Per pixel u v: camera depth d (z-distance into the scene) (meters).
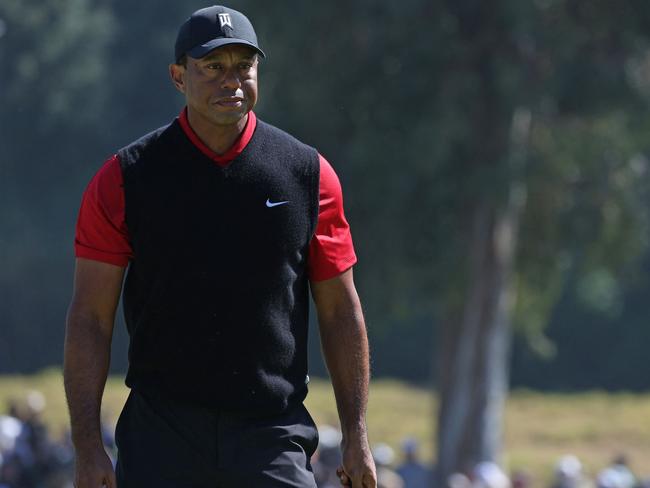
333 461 47.62
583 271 63.84
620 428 87.56
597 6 56.91
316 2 55.22
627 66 57.06
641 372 115.62
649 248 108.50
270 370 11.21
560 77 55.94
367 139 55.22
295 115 56.75
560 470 52.78
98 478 10.95
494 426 60.06
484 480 47.41
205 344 11.08
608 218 61.78
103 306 11.23
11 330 118.25
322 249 11.54
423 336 116.94
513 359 117.38
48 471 45.75
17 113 116.31
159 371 11.21
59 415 84.62
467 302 58.47
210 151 11.15
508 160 55.75
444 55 54.88
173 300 11.08
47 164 118.19
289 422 11.34
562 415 94.62
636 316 116.50
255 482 11.08
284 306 11.28
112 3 121.56
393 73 55.56
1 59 116.62
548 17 56.97
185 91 11.19
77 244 11.26
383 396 101.62
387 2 54.88
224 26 10.90
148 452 11.13
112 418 72.19
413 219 56.75
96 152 119.44
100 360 11.18
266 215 11.13
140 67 120.50
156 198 11.08
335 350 11.73
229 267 11.05
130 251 11.23
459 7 55.66
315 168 11.43
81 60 117.38
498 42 55.75
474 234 57.50
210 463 11.08
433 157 54.25
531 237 62.62
